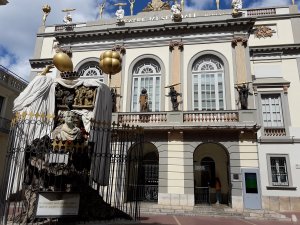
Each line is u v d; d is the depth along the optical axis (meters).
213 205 18.05
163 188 17.41
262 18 23.73
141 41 21.56
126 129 9.56
